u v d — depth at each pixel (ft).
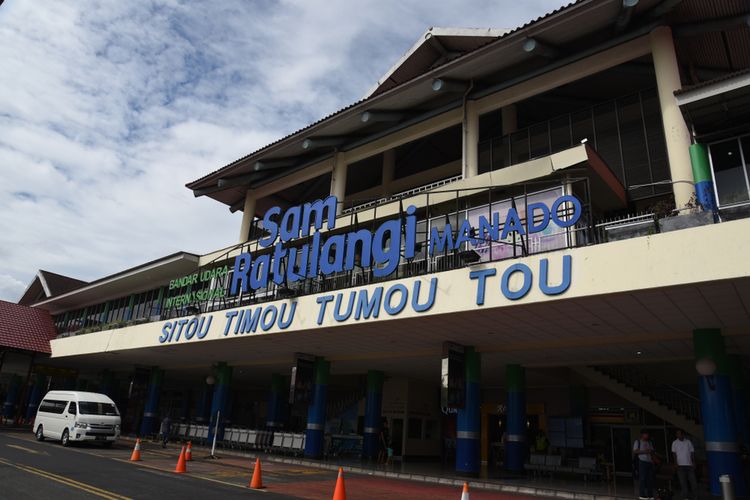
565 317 45.65
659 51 55.16
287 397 102.32
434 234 51.67
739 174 39.88
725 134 41.09
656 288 36.01
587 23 57.26
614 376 72.38
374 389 83.30
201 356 90.94
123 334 89.15
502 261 44.21
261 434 84.07
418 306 48.37
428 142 92.79
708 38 59.11
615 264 38.04
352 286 55.31
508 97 67.10
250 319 65.10
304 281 63.31
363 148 83.25
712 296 37.37
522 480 58.49
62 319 150.82
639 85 66.44
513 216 45.96
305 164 91.04
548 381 84.17
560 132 68.13
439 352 64.03
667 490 46.03
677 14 55.47
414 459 88.74
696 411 69.26
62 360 119.55
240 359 90.43
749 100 38.45
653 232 38.93
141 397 109.29
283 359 82.43
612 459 77.87
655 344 51.80
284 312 61.16
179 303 80.79
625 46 58.44
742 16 53.72
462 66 65.62
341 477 36.17
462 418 58.70
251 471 57.11
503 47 61.46
